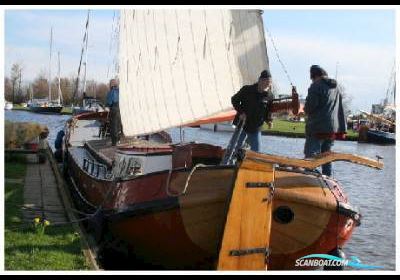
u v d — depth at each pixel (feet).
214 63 30.76
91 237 29.04
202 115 31.40
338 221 24.47
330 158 23.45
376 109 169.27
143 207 25.00
